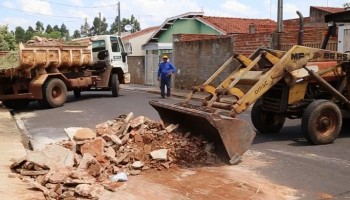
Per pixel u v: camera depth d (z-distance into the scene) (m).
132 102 16.47
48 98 14.98
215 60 19.17
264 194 5.61
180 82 22.31
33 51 14.45
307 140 8.44
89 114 13.26
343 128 10.11
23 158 6.41
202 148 7.26
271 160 7.28
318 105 8.23
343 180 6.18
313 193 5.64
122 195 5.56
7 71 14.53
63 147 6.76
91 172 6.17
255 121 9.52
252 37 16.72
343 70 9.17
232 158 6.91
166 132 7.51
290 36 15.15
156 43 33.06
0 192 5.43
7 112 14.00
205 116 6.73
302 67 8.30
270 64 8.38
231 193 5.65
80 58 16.41
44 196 5.36
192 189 5.82
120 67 19.41
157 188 5.85
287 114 9.20
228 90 7.64
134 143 7.22
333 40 13.15
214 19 30.48
